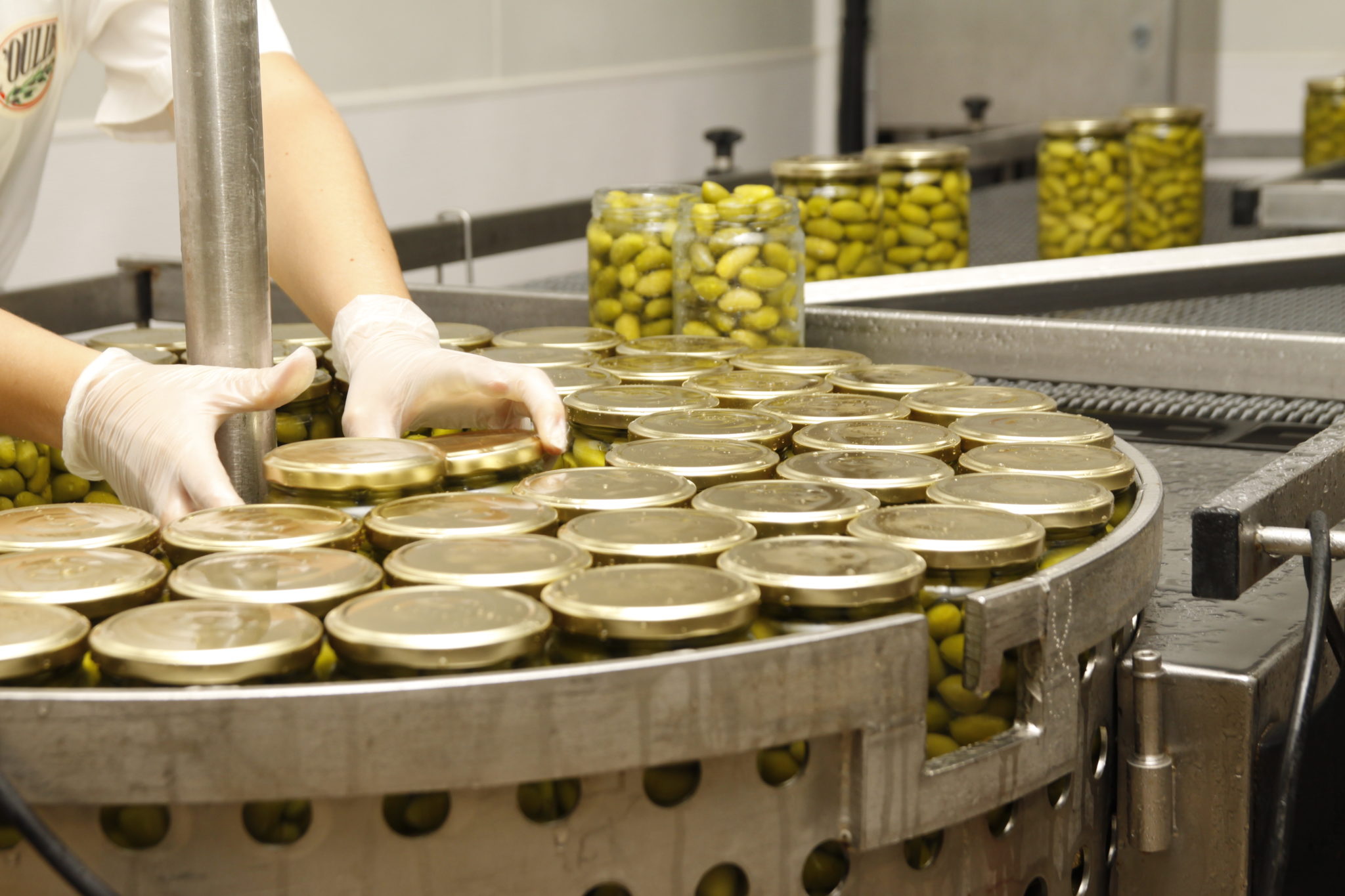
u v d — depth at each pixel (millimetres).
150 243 2746
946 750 561
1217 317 1352
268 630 477
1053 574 526
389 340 849
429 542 565
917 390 840
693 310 1049
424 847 444
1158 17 3160
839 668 471
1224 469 944
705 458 683
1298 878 669
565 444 729
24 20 1057
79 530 580
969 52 3377
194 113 654
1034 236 2000
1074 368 1041
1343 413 1066
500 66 3486
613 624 482
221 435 699
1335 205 1824
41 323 1211
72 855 412
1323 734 688
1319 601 555
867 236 1377
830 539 566
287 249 972
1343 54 4395
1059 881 572
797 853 487
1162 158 1864
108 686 477
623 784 455
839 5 4414
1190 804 601
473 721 430
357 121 3100
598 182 3865
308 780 426
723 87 4316
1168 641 628
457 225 1518
